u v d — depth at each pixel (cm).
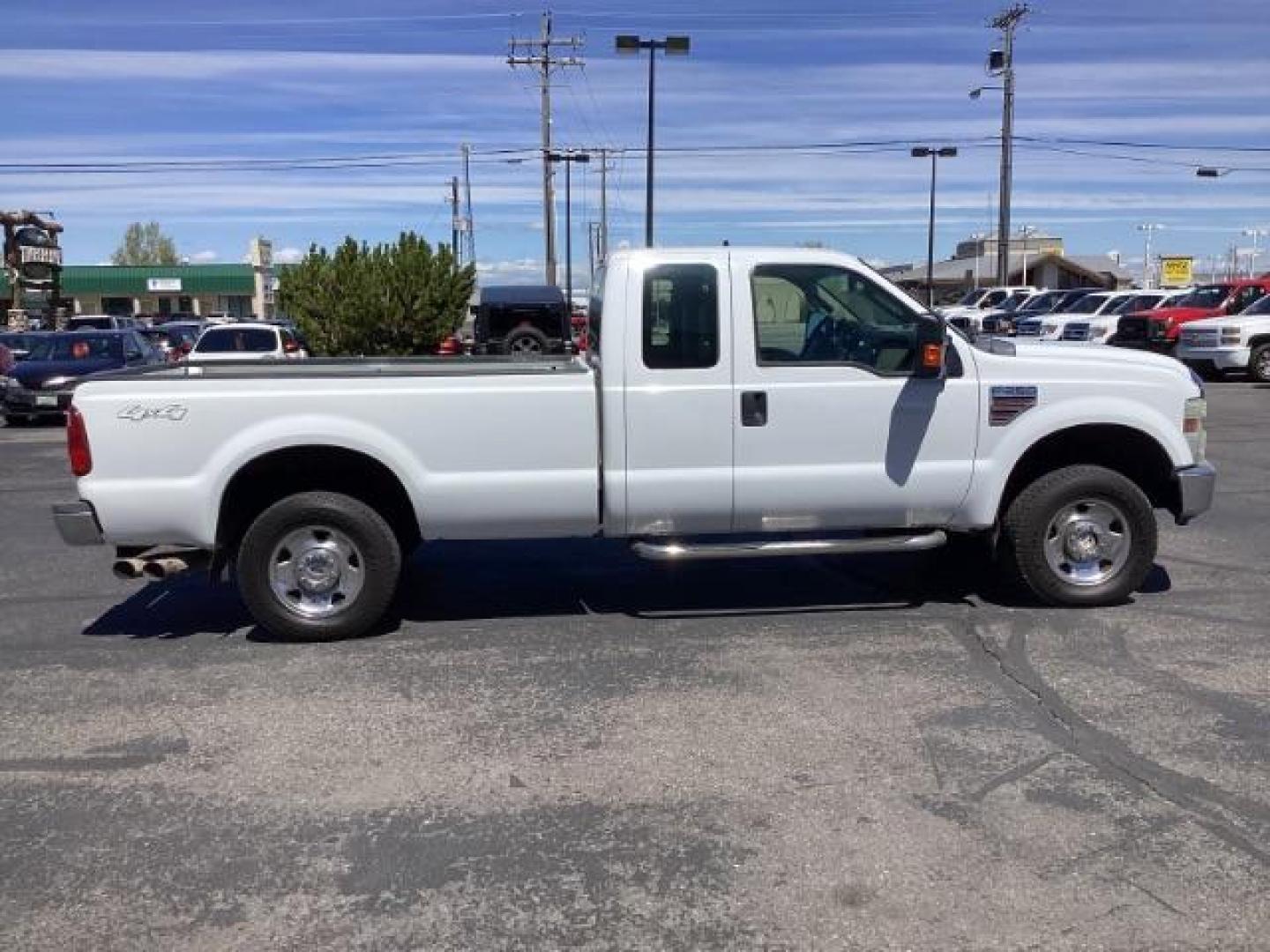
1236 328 2217
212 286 8644
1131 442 653
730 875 363
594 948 324
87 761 458
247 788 431
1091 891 349
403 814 409
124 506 578
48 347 2019
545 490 596
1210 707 499
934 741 465
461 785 431
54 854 382
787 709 504
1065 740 464
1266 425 1574
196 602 705
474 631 629
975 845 379
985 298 4238
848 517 620
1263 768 436
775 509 611
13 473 1336
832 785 426
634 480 596
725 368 595
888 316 613
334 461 606
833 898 348
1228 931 328
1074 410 621
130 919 342
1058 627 618
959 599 677
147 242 12888
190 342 3191
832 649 588
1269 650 577
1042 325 3014
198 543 588
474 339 3042
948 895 349
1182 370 643
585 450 597
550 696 524
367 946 327
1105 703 505
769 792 421
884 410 608
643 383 591
